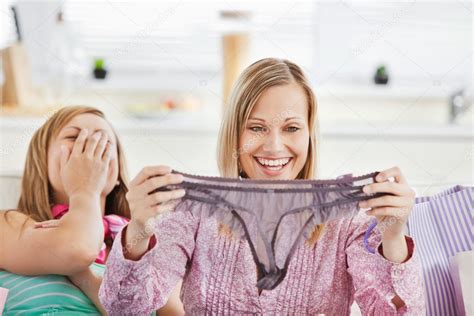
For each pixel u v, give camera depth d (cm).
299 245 129
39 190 162
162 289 125
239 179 123
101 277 148
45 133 165
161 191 118
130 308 120
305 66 353
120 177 173
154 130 325
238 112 136
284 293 129
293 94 135
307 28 348
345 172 322
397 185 115
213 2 341
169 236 129
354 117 353
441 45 358
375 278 119
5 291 138
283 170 137
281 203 126
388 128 326
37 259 142
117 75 362
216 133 327
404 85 358
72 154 154
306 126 137
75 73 355
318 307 128
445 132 322
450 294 148
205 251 131
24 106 328
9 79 328
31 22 341
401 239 117
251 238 127
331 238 131
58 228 143
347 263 130
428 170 324
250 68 138
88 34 351
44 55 347
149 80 362
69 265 141
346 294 131
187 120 342
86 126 164
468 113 349
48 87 348
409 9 348
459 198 147
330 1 345
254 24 342
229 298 129
